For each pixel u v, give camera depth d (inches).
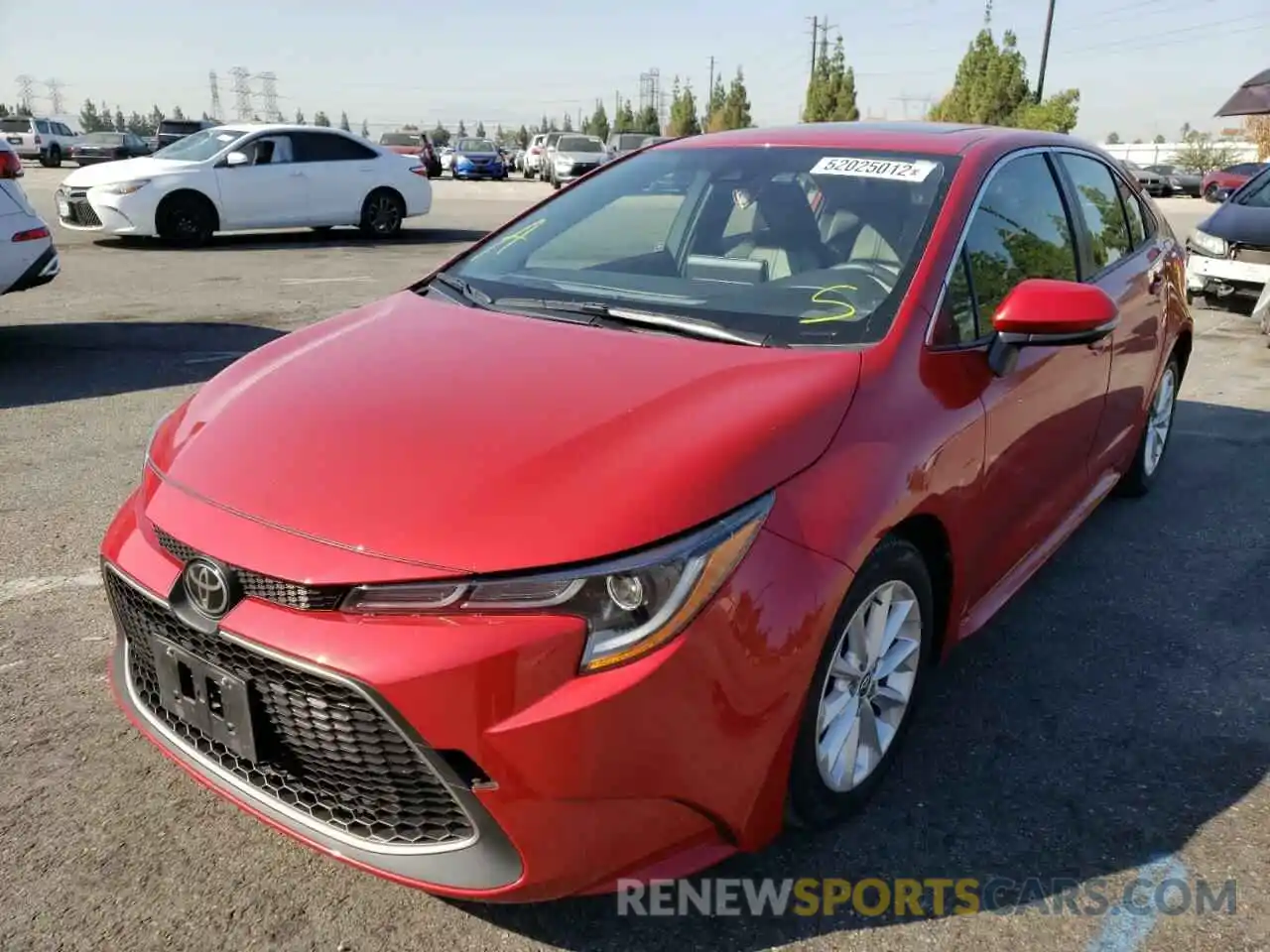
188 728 89.0
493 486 78.7
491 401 90.0
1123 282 153.4
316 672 74.5
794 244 117.1
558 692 73.0
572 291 118.7
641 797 76.2
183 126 1366.9
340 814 80.8
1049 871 94.4
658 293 115.3
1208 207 1200.2
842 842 97.6
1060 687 125.3
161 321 331.0
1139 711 120.3
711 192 129.0
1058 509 137.5
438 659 72.5
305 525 78.5
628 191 137.2
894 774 107.8
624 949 85.2
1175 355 186.4
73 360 276.2
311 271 447.5
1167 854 96.7
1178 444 223.8
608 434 83.7
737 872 93.6
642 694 73.6
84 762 106.4
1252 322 372.2
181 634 84.5
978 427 104.1
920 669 106.7
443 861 77.0
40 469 191.2
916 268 107.3
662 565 74.8
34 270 273.4
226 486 84.4
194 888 90.2
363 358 102.7
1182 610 146.1
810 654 82.4
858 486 87.5
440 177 1408.7
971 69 1721.2
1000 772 108.5
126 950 83.3
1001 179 125.4
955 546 103.8
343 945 84.5
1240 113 516.1
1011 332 105.3
